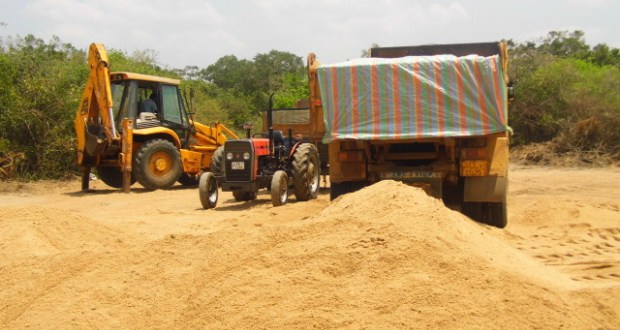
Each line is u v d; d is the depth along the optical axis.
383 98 8.91
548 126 23.67
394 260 5.09
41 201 13.70
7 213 8.45
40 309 5.32
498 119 8.63
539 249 7.55
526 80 24.30
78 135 15.77
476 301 4.57
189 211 11.80
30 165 17.77
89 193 15.34
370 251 5.24
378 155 9.50
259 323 4.60
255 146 11.96
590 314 4.67
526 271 5.41
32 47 24.39
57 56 24.47
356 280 4.92
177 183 18.00
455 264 4.99
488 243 5.94
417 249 5.18
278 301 4.83
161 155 15.66
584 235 8.43
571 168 20.75
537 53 27.44
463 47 10.64
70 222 8.34
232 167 11.93
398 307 4.54
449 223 5.90
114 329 4.92
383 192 6.74
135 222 10.20
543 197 13.27
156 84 16.30
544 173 19.23
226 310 4.86
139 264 6.02
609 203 11.25
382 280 4.88
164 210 11.95
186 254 5.96
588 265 6.72
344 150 9.47
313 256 5.34
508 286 4.77
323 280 5.01
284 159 12.42
